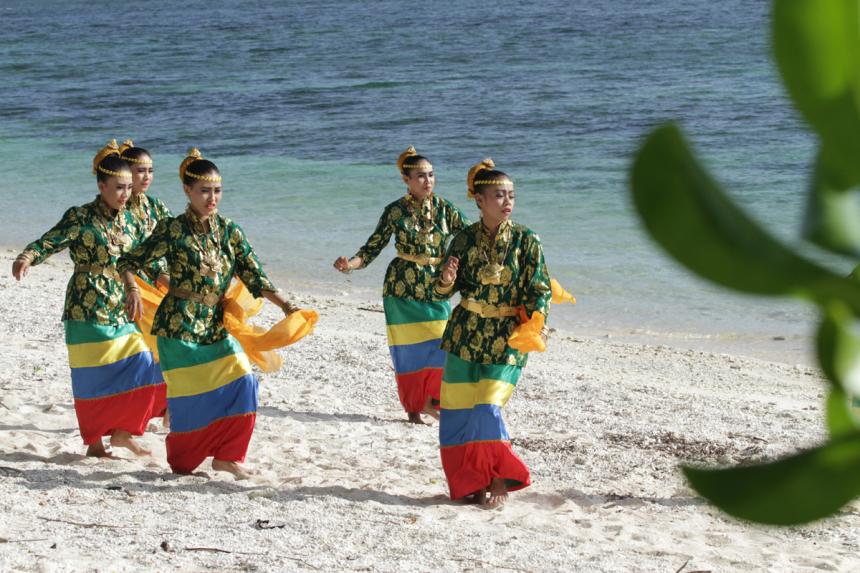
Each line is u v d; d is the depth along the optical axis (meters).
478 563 7.99
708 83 60.38
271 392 14.20
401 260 12.98
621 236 28.16
